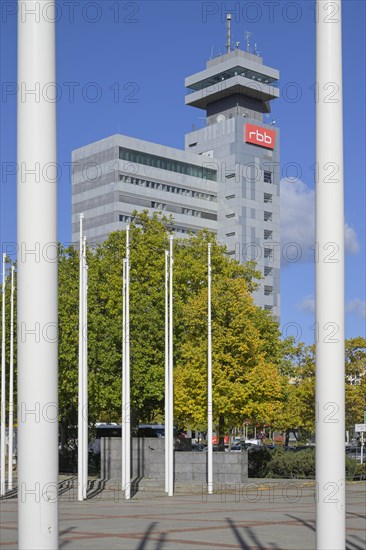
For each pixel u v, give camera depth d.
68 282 43.81
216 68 142.62
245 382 38.16
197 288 44.53
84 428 30.84
